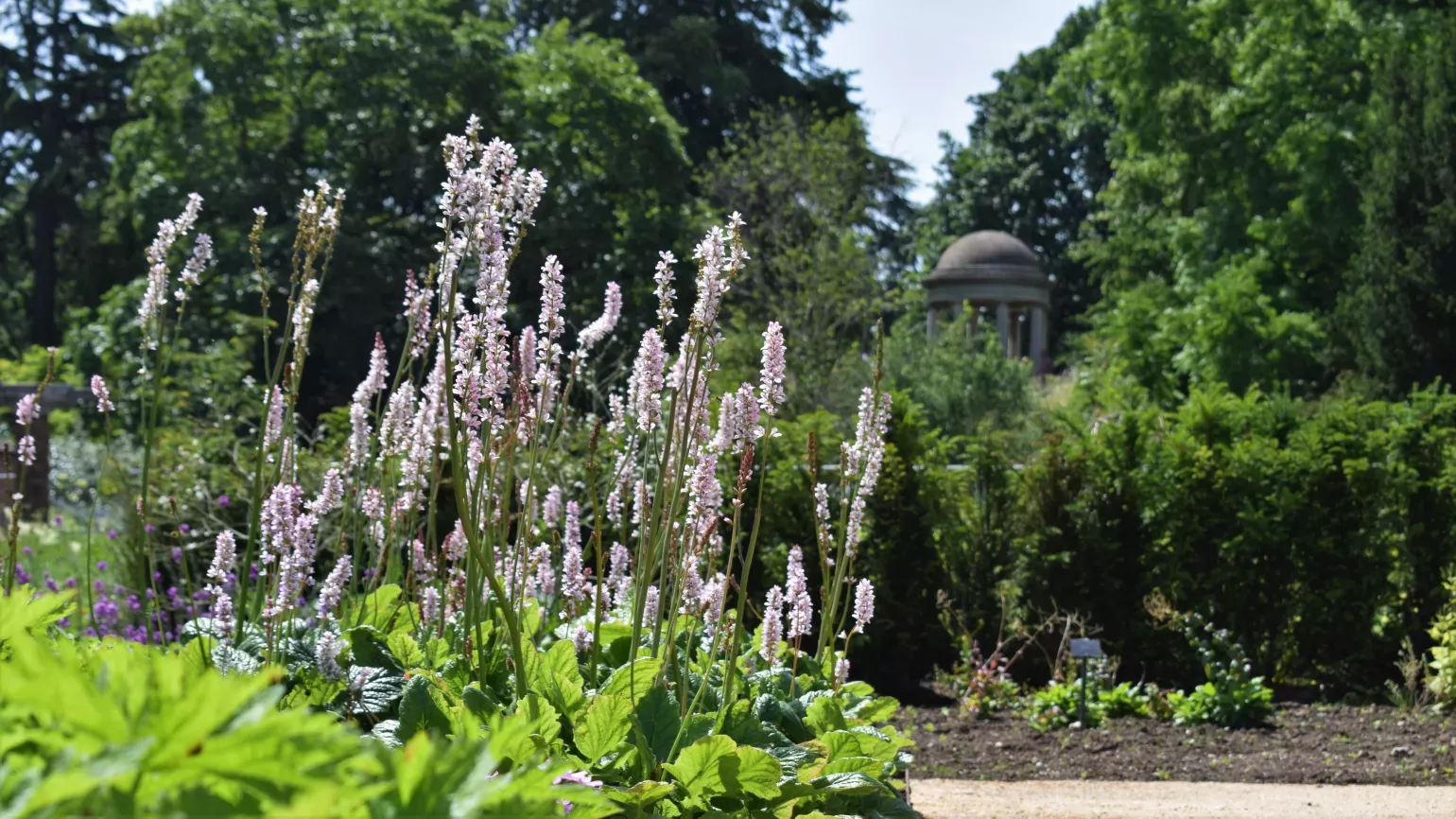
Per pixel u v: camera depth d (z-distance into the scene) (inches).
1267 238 858.8
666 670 122.3
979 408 729.6
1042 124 1667.1
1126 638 339.3
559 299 127.4
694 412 120.2
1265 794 219.0
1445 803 213.2
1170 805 210.5
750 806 110.7
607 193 887.1
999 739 262.2
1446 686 297.6
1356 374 738.2
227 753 36.4
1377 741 260.8
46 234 1364.4
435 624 149.8
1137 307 900.0
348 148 850.1
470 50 866.1
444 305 129.1
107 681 37.6
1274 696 329.4
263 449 140.9
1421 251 672.4
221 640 123.6
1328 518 340.8
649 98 895.1
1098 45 956.0
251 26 850.8
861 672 323.9
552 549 200.1
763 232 860.0
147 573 261.6
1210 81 928.9
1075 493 339.6
